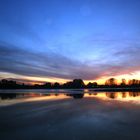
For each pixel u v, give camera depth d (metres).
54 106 26.83
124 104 28.56
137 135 12.01
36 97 47.06
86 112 21.05
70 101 34.53
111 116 18.45
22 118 17.89
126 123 15.38
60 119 17.17
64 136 11.94
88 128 13.80
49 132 12.85
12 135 12.31
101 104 28.81
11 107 25.97
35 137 11.86
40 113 20.69
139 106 25.92
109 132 12.69
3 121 16.62
